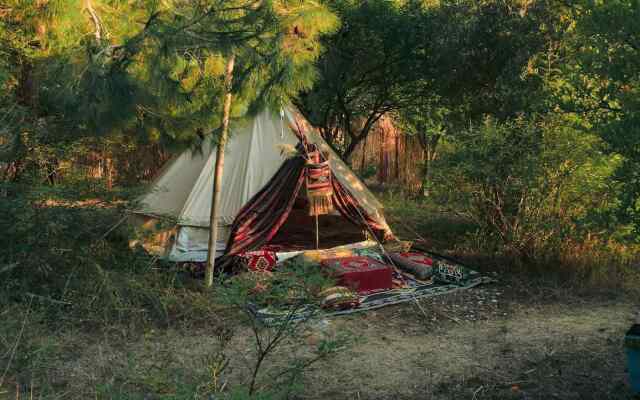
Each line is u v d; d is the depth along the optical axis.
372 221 9.25
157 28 5.65
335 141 14.78
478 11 10.68
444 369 5.27
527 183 8.20
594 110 5.38
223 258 8.09
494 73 10.92
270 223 8.45
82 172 7.86
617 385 4.82
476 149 8.49
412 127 15.58
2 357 4.79
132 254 7.41
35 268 6.22
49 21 6.64
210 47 5.89
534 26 10.13
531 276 8.20
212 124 6.89
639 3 4.85
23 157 6.78
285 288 4.20
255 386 4.64
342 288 6.96
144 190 8.20
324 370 5.22
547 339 5.96
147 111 6.42
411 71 12.13
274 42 5.96
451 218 11.93
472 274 8.09
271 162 8.98
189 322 6.25
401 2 13.29
